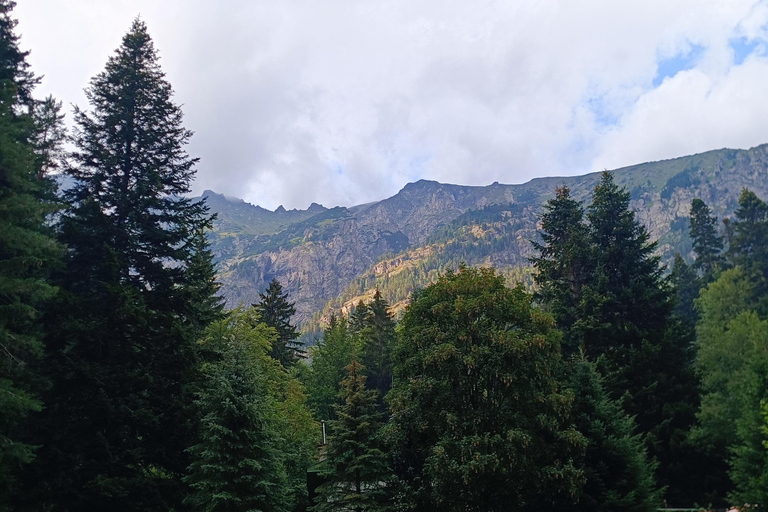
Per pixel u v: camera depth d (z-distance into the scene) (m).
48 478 19.95
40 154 21.50
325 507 28.47
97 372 21.00
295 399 37.59
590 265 43.22
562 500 25.20
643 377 34.88
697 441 31.73
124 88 27.36
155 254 26.45
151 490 21.33
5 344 17.73
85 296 23.41
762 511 24.66
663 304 39.41
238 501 21.08
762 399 24.39
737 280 49.28
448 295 29.16
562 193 46.56
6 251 19.05
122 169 26.56
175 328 23.59
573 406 26.77
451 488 24.98
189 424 23.28
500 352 26.11
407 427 28.00
